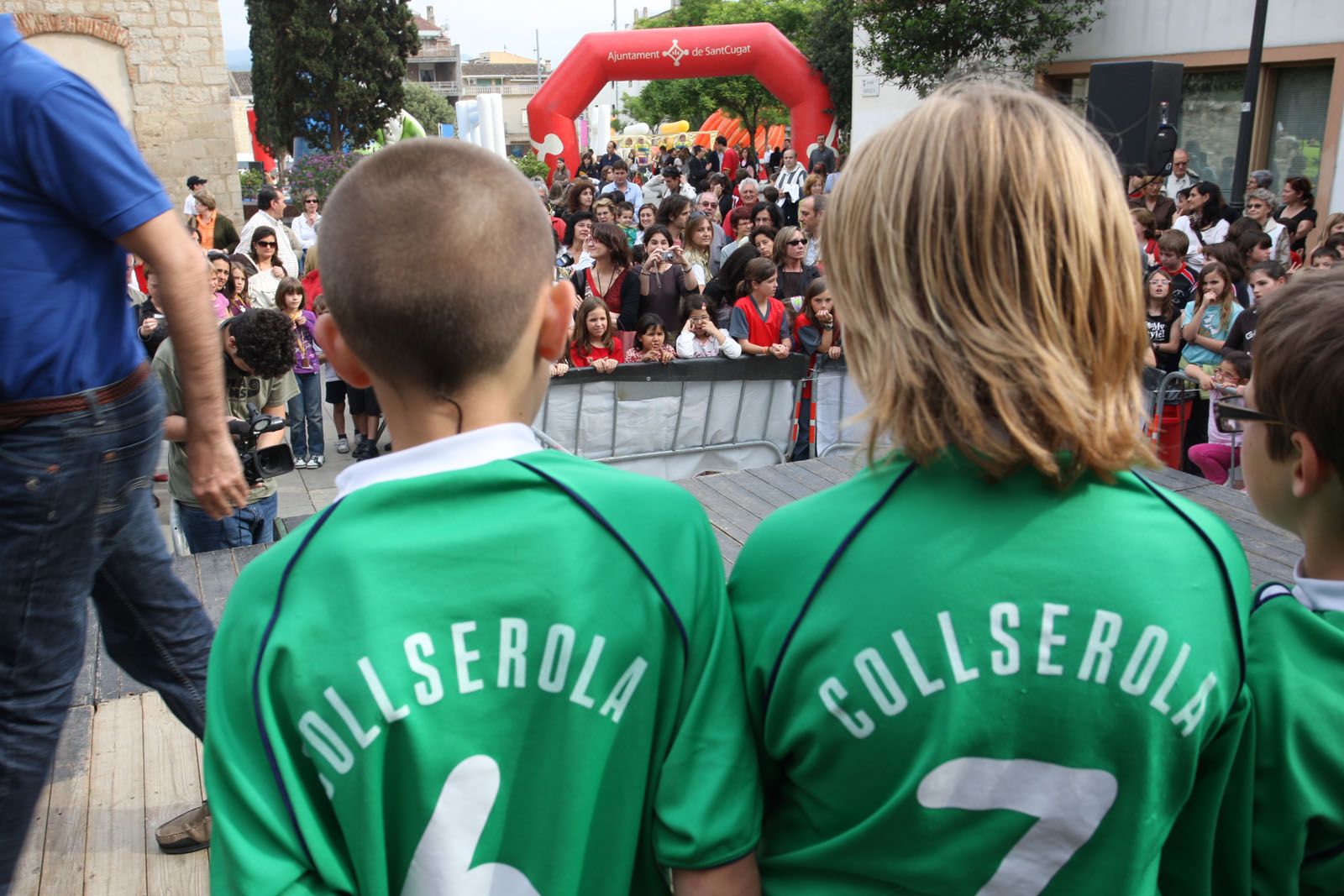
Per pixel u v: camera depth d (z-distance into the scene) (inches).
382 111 1187.9
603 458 216.1
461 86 3070.9
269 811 36.3
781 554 38.9
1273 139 492.7
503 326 38.0
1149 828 35.7
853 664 35.9
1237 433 187.9
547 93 751.7
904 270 35.2
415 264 36.2
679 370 215.3
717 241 344.5
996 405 33.5
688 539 40.3
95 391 66.3
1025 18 524.1
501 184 38.6
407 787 36.6
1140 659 34.4
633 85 2605.8
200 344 70.8
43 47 600.1
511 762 37.6
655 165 970.7
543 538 37.5
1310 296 42.0
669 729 39.8
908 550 35.8
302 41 1129.4
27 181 62.2
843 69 745.6
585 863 38.7
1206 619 35.9
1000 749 35.0
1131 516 35.9
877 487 37.8
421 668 36.1
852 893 38.0
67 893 83.8
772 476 179.3
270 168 1322.6
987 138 34.2
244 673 37.4
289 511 234.4
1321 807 39.4
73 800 94.4
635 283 254.8
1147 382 222.2
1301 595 43.6
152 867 86.9
